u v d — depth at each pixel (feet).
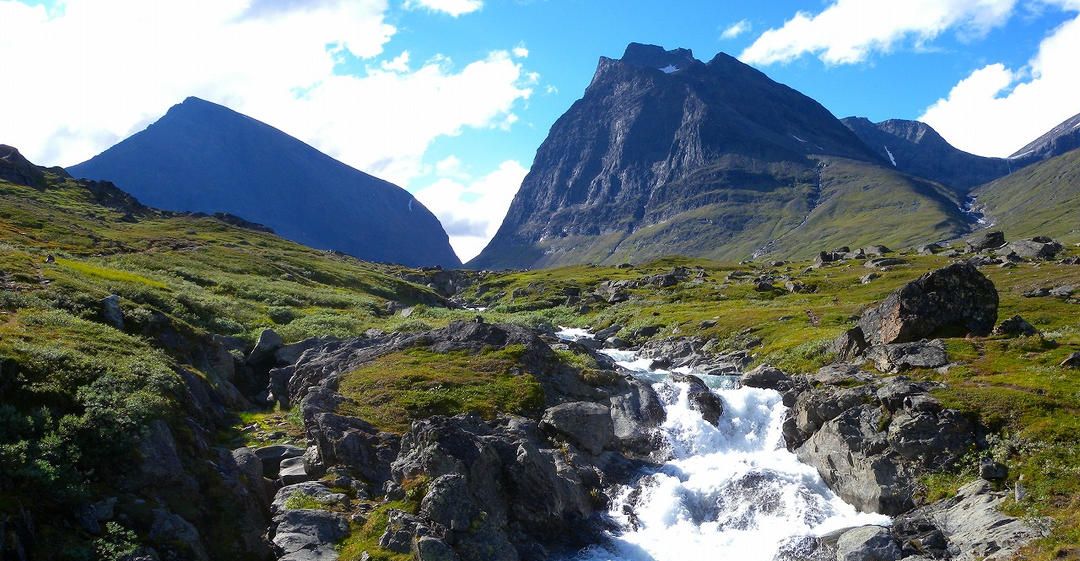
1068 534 86.12
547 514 106.52
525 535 103.24
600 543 106.93
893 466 114.62
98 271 224.12
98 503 82.64
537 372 161.27
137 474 89.56
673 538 111.24
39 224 373.40
